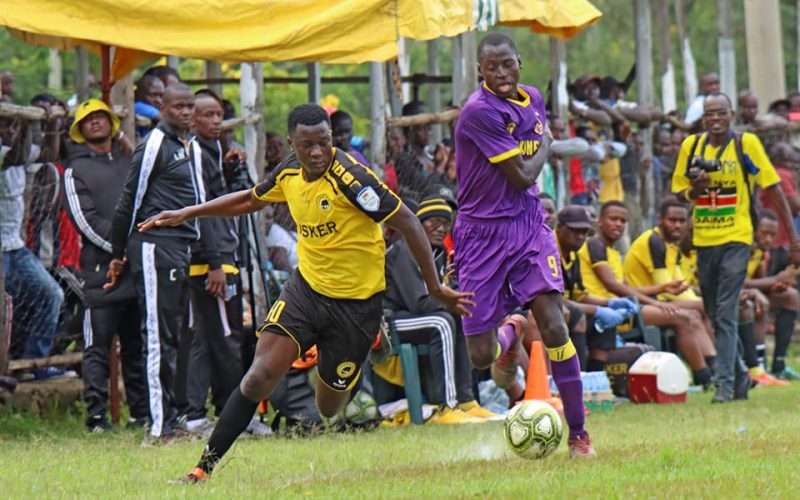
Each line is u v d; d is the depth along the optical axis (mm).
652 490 19328
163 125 33312
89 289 35656
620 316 43844
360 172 22828
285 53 37375
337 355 23953
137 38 35812
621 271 46938
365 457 27406
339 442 31609
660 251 48219
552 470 22359
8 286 38406
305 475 24219
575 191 54656
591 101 57188
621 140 57938
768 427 30578
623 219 46375
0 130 37344
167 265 33062
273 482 22812
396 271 38219
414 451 28438
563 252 43156
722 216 40844
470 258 26344
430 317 37688
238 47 36562
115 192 36031
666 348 48344
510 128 25547
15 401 37375
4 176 37750
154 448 30828
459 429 34688
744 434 28203
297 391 35031
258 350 23219
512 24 48969
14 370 39500
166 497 20766
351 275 23438
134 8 35688
